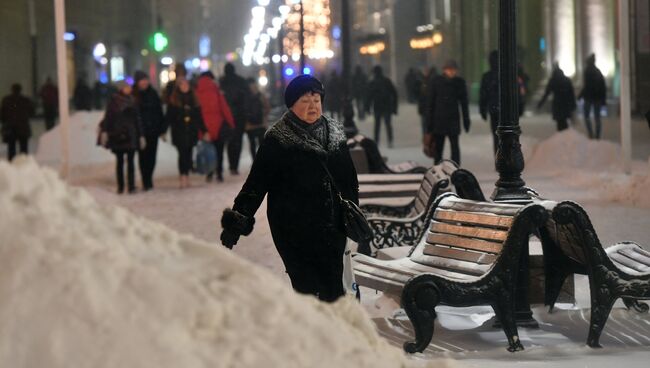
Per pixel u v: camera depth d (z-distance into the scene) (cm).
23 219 670
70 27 15325
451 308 2039
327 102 9544
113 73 17712
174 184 5075
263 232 3055
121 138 4588
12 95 6047
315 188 1510
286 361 675
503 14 1972
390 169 3581
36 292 626
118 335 622
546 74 10819
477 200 2006
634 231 2977
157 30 13588
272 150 1520
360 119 11062
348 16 5109
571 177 4550
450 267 1791
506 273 1667
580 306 2019
